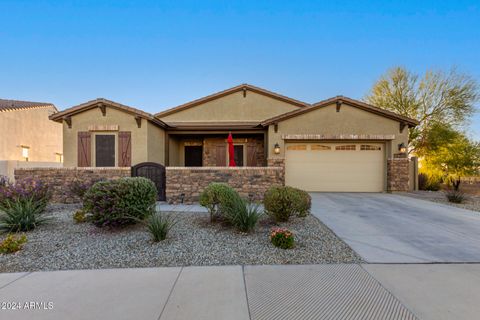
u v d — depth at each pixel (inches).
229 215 235.8
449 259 169.0
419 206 363.3
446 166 665.0
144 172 380.2
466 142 649.0
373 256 174.7
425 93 721.0
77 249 184.9
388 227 249.4
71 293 125.0
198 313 108.8
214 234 220.1
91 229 232.1
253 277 142.9
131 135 501.0
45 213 291.0
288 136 517.0
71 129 502.3
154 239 201.8
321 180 529.0
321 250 186.1
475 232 233.3
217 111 633.0
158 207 318.7
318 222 266.4
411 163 575.8
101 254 176.2
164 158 600.7
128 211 226.4
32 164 644.7
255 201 370.3
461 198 398.9
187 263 163.0
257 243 198.8
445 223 266.1
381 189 525.0
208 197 246.8
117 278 141.3
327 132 518.3
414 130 720.3
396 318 106.5
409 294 124.9
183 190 374.0
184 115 634.2
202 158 681.6
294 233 225.5
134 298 120.3
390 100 759.1
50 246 190.1
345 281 138.4
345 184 527.5
